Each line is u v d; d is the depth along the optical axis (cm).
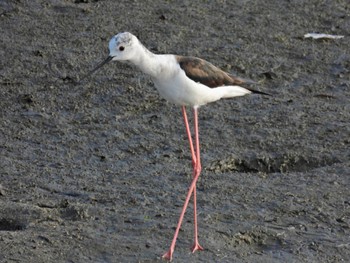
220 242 961
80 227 983
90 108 1323
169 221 1002
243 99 1359
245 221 1012
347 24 1630
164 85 966
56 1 1688
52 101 1338
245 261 924
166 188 1092
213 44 1530
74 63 1455
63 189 1088
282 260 934
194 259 923
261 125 1279
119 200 1057
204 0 1717
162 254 929
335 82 1425
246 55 1496
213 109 1325
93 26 1588
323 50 1530
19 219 1007
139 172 1138
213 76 976
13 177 1116
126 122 1281
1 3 1661
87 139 1230
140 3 1695
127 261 914
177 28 1585
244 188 1096
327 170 1156
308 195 1081
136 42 945
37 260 908
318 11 1678
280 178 1131
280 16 1655
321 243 970
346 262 936
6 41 1520
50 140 1225
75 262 909
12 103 1330
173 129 1264
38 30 1566
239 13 1661
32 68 1436
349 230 1001
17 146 1205
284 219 1022
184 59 966
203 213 1025
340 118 1304
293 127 1274
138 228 984
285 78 1432
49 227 984
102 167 1152
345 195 1084
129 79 1406
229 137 1243
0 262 900
